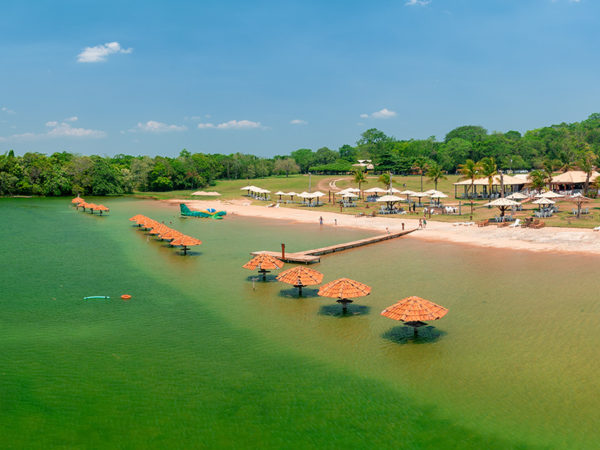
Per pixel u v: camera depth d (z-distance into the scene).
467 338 27.59
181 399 21.14
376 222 80.44
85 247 59.00
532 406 20.12
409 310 26.98
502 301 34.25
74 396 21.31
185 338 28.34
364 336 28.41
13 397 21.19
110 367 24.30
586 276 40.34
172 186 179.62
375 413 19.94
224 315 32.56
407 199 109.06
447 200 112.94
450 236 63.47
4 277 43.06
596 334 27.59
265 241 63.84
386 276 42.53
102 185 156.12
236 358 25.47
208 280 42.25
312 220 87.50
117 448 17.70
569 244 53.78
